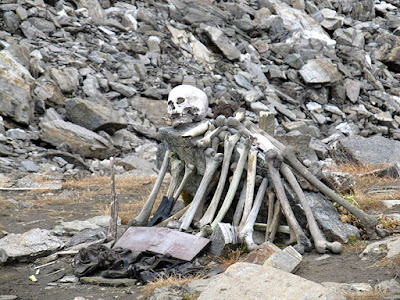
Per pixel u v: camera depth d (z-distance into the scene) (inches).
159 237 253.6
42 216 349.7
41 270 249.9
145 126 724.7
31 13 803.4
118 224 313.3
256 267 197.9
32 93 652.1
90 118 653.3
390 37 1094.4
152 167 604.7
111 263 238.8
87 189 451.5
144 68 812.0
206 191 283.9
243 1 1083.9
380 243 234.4
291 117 830.5
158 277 225.3
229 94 820.6
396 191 383.9
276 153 265.9
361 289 188.5
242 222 255.8
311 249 248.4
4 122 620.1
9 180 463.8
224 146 284.5
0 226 313.7
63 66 737.6
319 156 705.6
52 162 583.8
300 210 260.7
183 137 295.1
